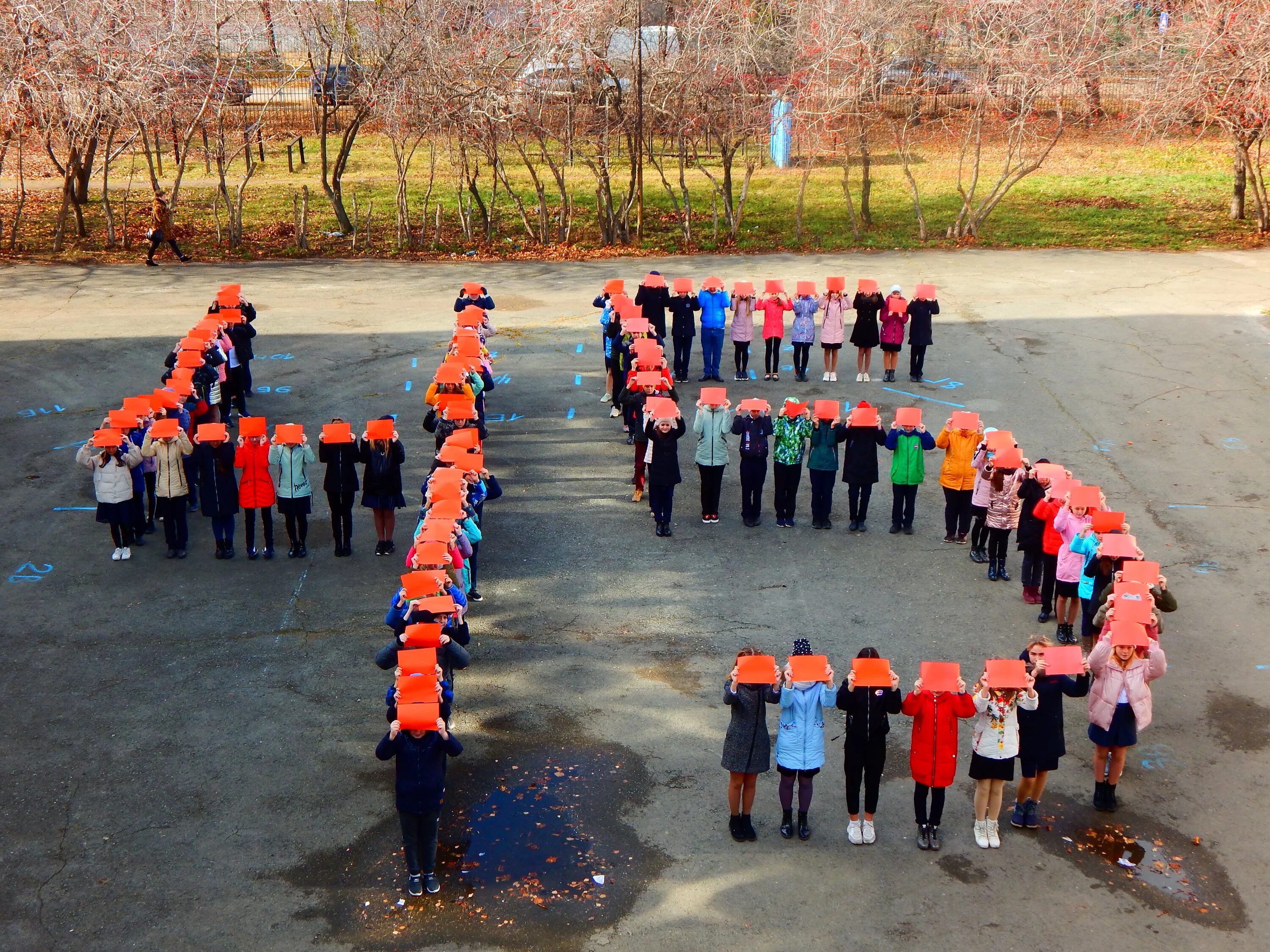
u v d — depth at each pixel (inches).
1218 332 859.4
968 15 1157.7
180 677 430.6
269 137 1470.2
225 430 518.6
